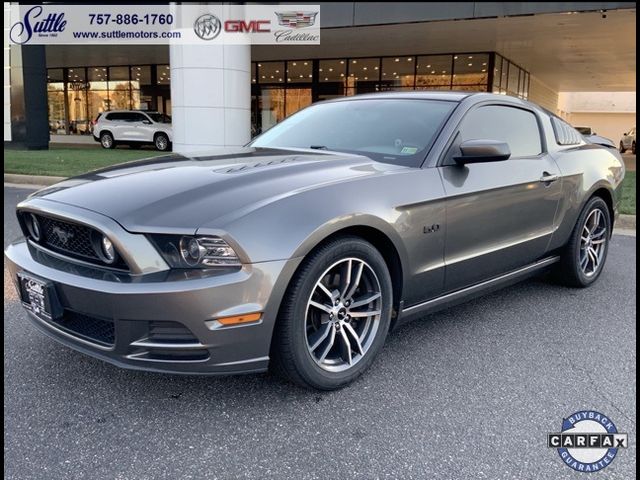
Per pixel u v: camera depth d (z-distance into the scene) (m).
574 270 4.36
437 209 3.01
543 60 23.39
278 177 2.66
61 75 31.22
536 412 2.58
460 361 3.10
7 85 19.66
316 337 2.62
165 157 3.39
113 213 2.40
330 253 2.54
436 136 3.24
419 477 2.11
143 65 29.22
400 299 2.96
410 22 14.01
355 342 2.77
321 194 2.57
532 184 3.68
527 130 3.97
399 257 2.86
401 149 3.24
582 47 19.25
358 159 3.10
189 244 2.28
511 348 3.30
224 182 2.59
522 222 3.66
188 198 2.45
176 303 2.23
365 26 15.90
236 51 13.12
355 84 24.64
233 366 2.37
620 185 4.84
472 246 3.28
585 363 3.11
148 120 23.23
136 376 2.85
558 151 4.18
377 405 2.62
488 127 3.59
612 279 4.83
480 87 21.56
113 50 23.42
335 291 2.68
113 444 2.28
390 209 2.77
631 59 22.08
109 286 2.30
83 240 2.53
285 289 2.39
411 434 2.38
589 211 4.39
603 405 2.66
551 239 4.02
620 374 2.98
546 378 2.92
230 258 2.29
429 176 3.03
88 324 2.51
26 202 2.82
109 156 16.81
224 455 2.22
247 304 2.31
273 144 3.71
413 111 3.52
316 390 2.70
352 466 2.16
